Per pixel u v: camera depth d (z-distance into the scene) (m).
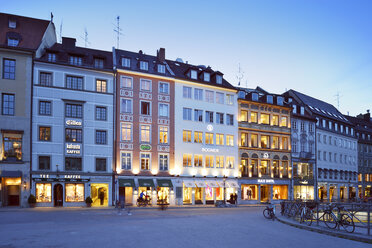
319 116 55.00
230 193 42.41
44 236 13.13
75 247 10.95
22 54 31.92
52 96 32.69
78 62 34.47
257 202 44.38
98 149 34.16
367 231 14.35
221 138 42.56
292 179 48.34
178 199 37.94
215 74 43.56
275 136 47.69
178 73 42.25
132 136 36.12
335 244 12.27
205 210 29.33
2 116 30.67
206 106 41.69
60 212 25.19
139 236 13.20
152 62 41.34
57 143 32.47
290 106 49.44
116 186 34.41
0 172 30.05
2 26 33.75
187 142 39.66
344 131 61.62
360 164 65.00
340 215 15.24
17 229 15.22
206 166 40.88
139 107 36.94
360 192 63.47
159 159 37.53
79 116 33.72
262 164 45.97
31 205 30.47
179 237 13.11
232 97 44.22
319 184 52.72
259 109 46.41
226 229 15.77
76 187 33.03
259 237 13.55
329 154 56.34
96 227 15.88
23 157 31.02
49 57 33.38
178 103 39.56
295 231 15.66
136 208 30.64
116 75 36.00
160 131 37.97
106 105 35.03
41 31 35.50
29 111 31.59
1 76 31.05
